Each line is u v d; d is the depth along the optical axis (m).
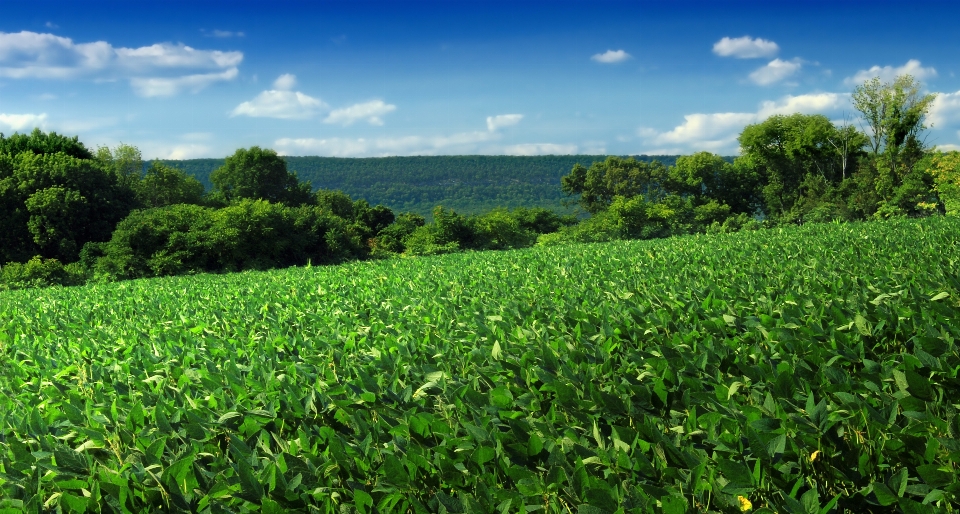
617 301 7.28
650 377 4.26
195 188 85.62
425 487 3.16
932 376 3.75
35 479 3.35
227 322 8.39
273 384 4.57
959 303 5.65
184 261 46.84
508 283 10.56
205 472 3.28
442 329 6.54
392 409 4.02
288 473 3.20
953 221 21.22
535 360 4.77
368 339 6.50
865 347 4.54
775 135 78.19
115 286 22.31
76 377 5.92
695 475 2.86
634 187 94.69
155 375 5.40
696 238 22.41
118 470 3.43
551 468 2.98
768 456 2.92
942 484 2.77
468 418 3.77
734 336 5.27
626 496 2.84
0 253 52.69
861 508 2.90
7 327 10.89
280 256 52.44
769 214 81.62
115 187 60.94
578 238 51.38
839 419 3.22
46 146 69.94
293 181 99.50
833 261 9.58
